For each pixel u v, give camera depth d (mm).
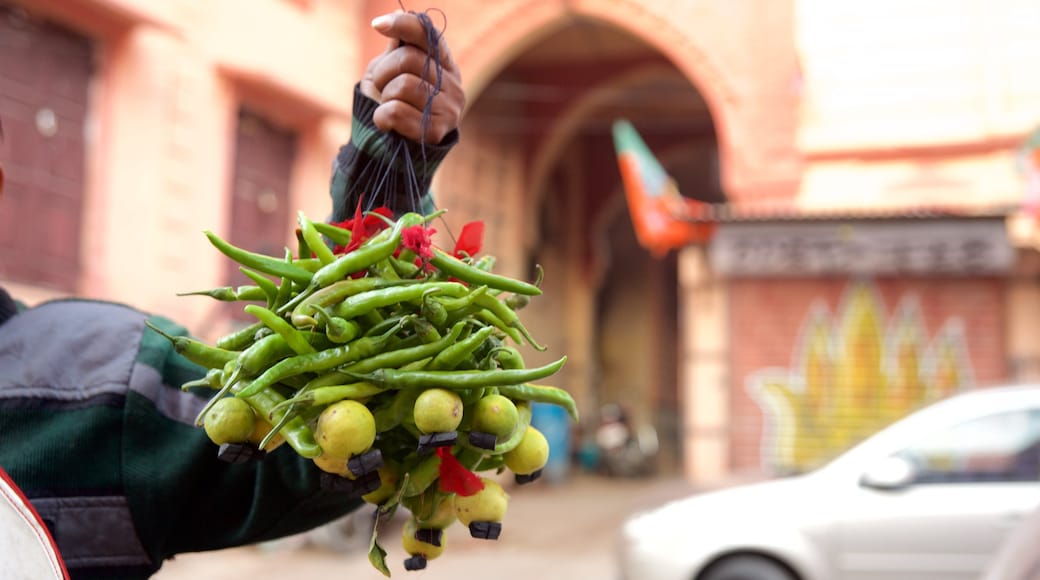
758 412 9742
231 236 8727
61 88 7270
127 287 7637
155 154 7895
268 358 1039
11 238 6828
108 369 1326
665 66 13016
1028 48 9430
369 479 1036
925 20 9742
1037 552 1621
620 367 19344
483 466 1197
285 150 9422
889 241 9336
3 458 1248
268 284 1093
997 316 9297
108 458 1290
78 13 7305
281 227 9320
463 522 1143
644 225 9680
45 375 1303
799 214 9414
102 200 7512
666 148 15742
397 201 1344
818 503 4977
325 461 1014
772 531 4953
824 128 9953
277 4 9102
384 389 1036
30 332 1356
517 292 1155
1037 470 4902
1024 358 9164
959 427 5043
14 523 903
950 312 9398
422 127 1289
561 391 1163
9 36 6863
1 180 1434
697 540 5016
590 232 16141
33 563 894
